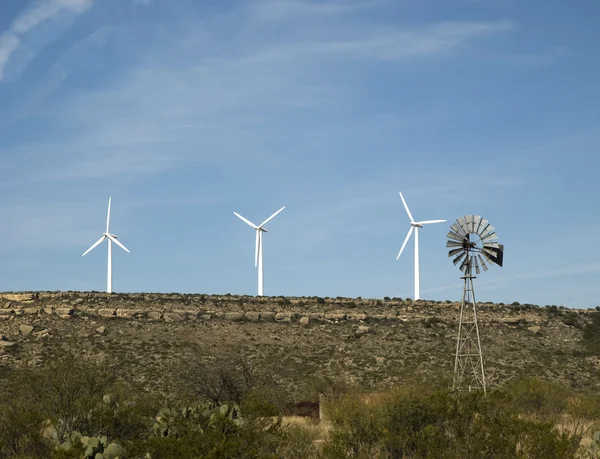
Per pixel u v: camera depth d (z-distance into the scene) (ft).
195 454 84.74
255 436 90.84
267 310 326.44
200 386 169.17
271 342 292.40
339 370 258.37
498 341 294.46
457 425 95.04
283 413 171.53
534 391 159.02
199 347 273.33
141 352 265.34
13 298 318.65
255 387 171.73
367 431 98.94
